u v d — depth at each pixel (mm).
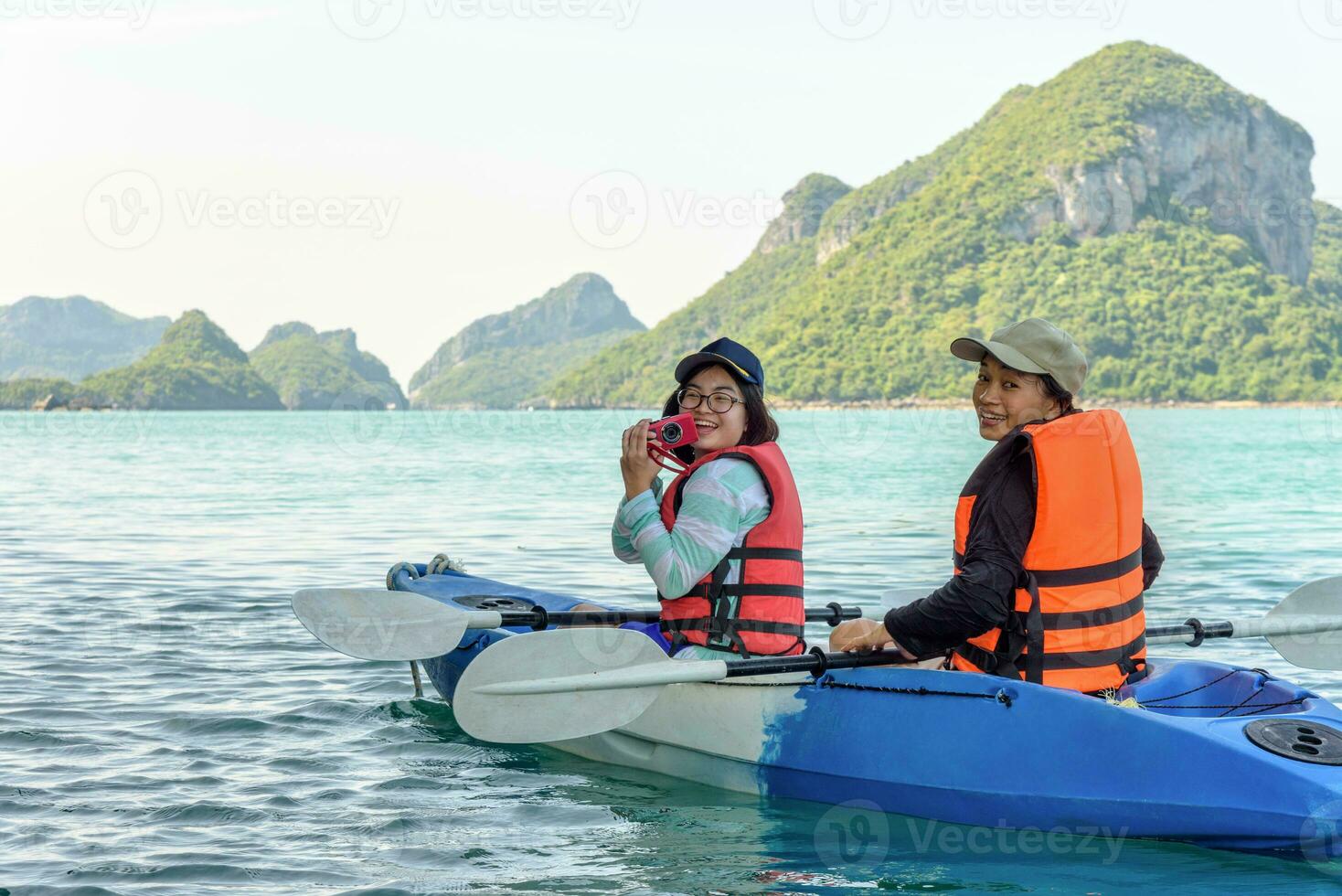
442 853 3379
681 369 3945
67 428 72375
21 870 3203
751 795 3943
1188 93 153875
